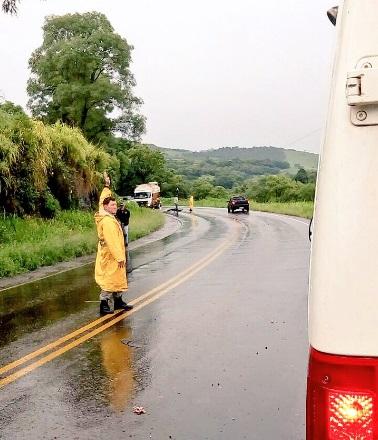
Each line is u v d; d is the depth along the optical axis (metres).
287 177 103.38
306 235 25.06
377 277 2.10
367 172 2.10
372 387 2.11
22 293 12.48
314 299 2.19
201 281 12.82
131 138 60.00
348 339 2.12
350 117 2.10
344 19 2.15
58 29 58.41
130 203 47.12
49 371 6.63
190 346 7.43
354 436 2.12
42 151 27.09
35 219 25.75
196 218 46.84
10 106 30.22
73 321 9.23
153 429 4.94
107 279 9.63
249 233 27.92
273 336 7.77
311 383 2.21
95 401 5.64
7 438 4.87
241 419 5.07
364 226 2.11
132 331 8.37
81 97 55.28
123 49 57.34
